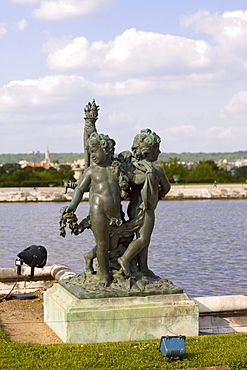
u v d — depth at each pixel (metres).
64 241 24.06
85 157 9.85
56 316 8.29
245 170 112.50
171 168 93.56
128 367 6.51
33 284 12.60
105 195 8.27
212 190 54.12
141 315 7.92
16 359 6.79
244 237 25.42
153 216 8.70
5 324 9.05
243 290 14.56
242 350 7.18
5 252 21.20
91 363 6.62
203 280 15.81
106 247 8.35
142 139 8.67
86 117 9.79
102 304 7.88
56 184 68.81
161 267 17.78
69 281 8.73
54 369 6.43
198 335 8.22
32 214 37.38
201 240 24.36
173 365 6.59
